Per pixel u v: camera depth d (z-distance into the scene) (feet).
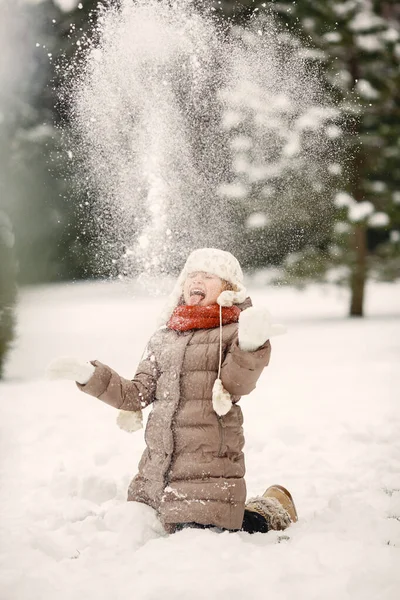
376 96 45.55
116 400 11.33
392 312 58.23
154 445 11.27
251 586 8.72
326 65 43.86
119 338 44.34
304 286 52.90
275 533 11.05
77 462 16.06
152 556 9.66
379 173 49.34
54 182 46.55
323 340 41.86
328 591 8.62
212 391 11.02
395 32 45.60
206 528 10.77
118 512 11.01
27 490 13.78
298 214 46.57
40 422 20.53
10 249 27.99
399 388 25.54
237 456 11.21
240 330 10.67
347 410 21.76
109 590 8.75
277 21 43.24
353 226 47.47
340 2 44.83
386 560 9.49
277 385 27.02
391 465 15.25
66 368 11.06
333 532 10.87
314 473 14.98
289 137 43.21
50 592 8.73
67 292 63.57
